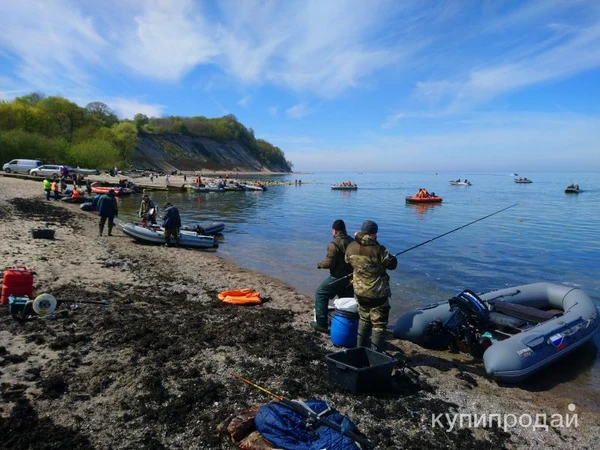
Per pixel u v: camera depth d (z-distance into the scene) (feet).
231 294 28.91
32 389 14.76
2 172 148.56
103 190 109.29
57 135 231.91
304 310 27.40
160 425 13.34
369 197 164.76
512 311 24.07
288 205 121.49
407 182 375.25
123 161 247.29
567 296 26.53
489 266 45.29
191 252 47.98
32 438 12.17
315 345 20.90
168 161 399.65
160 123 472.03
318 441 11.70
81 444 12.18
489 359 18.84
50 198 87.10
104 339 19.33
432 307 23.73
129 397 14.76
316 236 65.41
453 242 59.93
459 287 37.11
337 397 15.69
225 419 13.60
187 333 20.90
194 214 92.68
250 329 22.43
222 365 17.76
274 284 35.19
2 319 20.66
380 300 17.84
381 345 17.79
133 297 26.53
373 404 15.39
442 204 130.72
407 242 61.16
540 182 355.15
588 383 19.79
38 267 31.65
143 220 56.13
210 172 418.72
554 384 19.54
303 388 16.15
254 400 15.06
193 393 15.11
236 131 558.97
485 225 80.53
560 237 65.67
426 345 22.84
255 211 102.27
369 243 17.90
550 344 20.18
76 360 17.10
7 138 181.37
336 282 22.44
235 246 55.01
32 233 44.01
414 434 13.99
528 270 43.96
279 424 12.15
